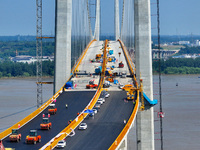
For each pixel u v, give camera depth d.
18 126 181.75
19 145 155.25
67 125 186.75
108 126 184.25
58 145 151.88
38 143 158.12
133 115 199.75
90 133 172.62
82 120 196.25
